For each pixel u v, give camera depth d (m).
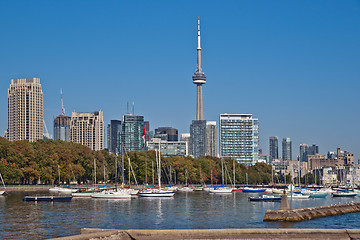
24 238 103.00
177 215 146.88
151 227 120.31
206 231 67.69
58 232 111.19
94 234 61.81
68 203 192.12
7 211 157.62
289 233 69.38
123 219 136.12
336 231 70.06
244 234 68.44
